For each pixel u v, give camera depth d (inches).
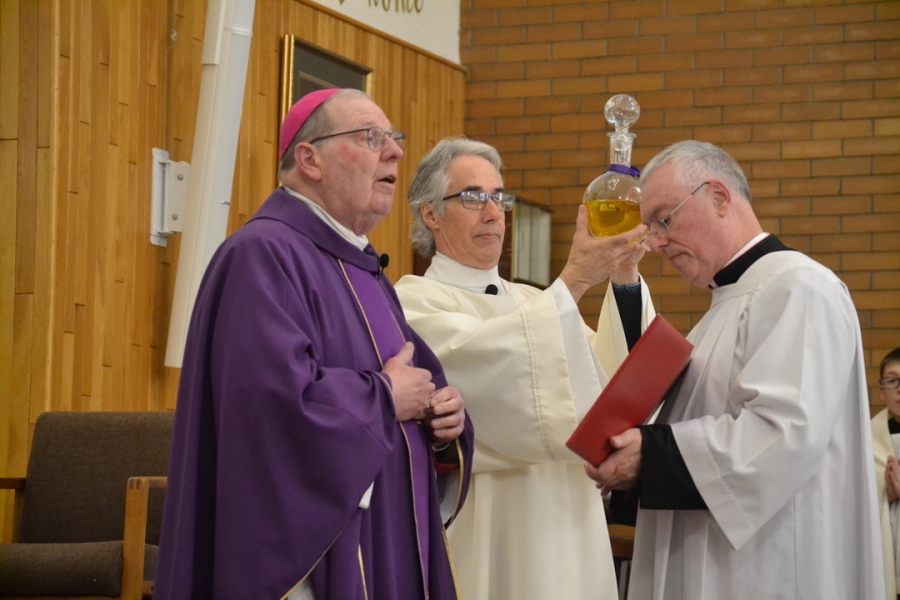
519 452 115.4
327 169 98.8
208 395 90.0
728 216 103.9
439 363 107.2
